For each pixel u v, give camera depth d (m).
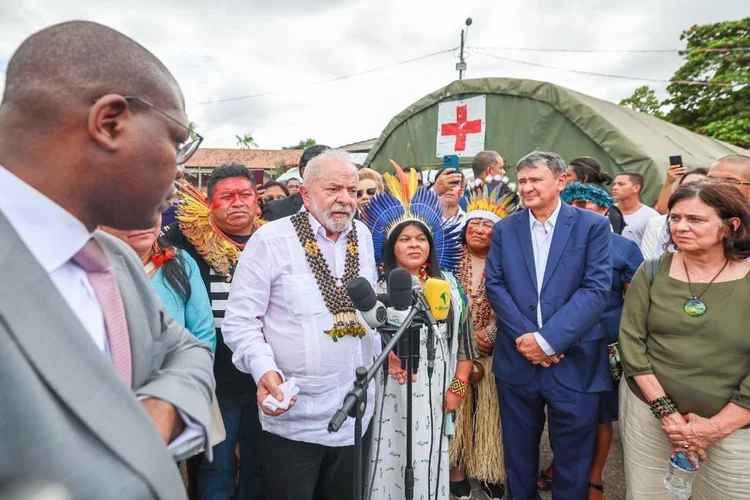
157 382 0.82
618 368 2.68
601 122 6.23
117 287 0.80
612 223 3.73
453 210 3.73
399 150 9.19
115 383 0.63
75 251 0.71
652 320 2.09
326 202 1.92
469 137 7.84
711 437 1.87
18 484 0.55
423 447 2.18
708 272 2.00
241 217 2.49
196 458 2.46
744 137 15.48
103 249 0.80
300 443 1.93
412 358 1.75
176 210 2.45
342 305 1.94
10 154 0.67
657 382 2.04
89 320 0.73
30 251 0.61
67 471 0.56
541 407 2.59
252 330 1.89
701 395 1.92
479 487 3.07
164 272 2.04
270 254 1.94
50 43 0.67
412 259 2.30
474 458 2.84
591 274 2.40
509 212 3.11
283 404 1.62
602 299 2.37
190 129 0.82
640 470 2.18
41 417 0.56
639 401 2.17
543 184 2.47
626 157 6.02
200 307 2.13
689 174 3.19
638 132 6.64
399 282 1.63
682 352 1.97
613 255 2.76
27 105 0.66
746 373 1.89
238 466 2.83
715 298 1.95
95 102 0.67
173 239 2.50
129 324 0.82
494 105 7.54
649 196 5.84
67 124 0.67
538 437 2.62
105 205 0.73
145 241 1.93
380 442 2.22
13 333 0.56
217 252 2.45
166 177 0.77
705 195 1.93
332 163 1.95
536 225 2.58
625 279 2.78
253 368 1.77
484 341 2.88
